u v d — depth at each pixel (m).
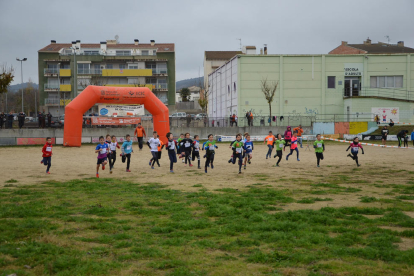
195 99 118.38
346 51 68.81
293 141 23.47
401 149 31.92
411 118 47.00
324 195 11.88
